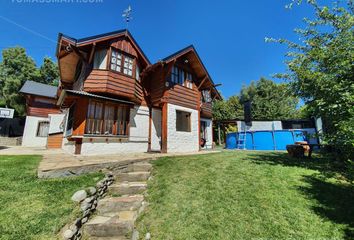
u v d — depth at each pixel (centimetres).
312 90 452
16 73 2377
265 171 482
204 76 1173
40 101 1529
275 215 295
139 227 296
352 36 383
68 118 893
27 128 1444
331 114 355
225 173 473
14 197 296
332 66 380
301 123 1766
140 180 466
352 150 302
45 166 407
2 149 970
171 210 327
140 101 972
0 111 1554
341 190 362
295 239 246
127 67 900
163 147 904
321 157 615
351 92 314
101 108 789
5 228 233
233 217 297
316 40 488
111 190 402
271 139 1231
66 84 1219
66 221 265
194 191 385
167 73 957
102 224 293
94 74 800
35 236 232
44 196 309
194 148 1052
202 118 1364
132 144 893
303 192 360
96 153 739
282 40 561
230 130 2022
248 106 1755
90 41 795
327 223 271
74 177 394
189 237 263
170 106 966
